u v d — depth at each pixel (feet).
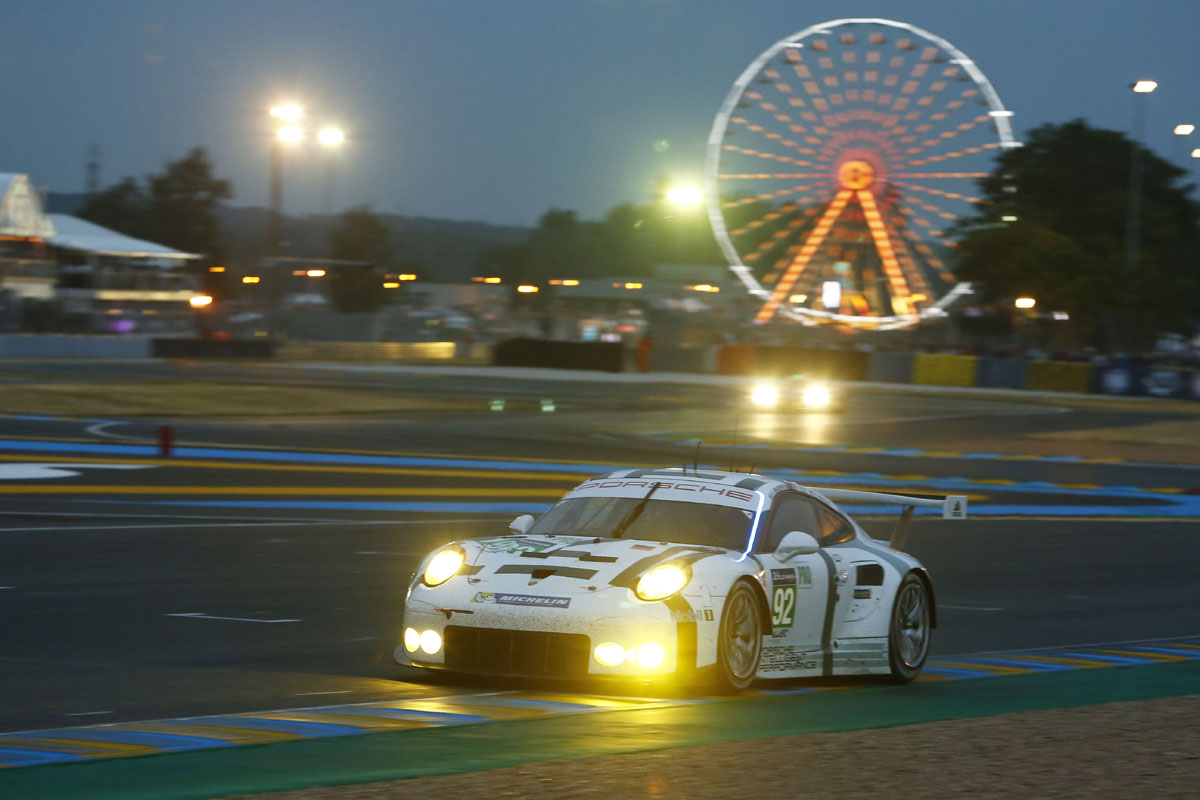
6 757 49.49
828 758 50.14
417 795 43.29
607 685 62.85
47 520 144.05
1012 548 147.13
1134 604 110.52
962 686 71.87
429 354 645.51
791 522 71.61
